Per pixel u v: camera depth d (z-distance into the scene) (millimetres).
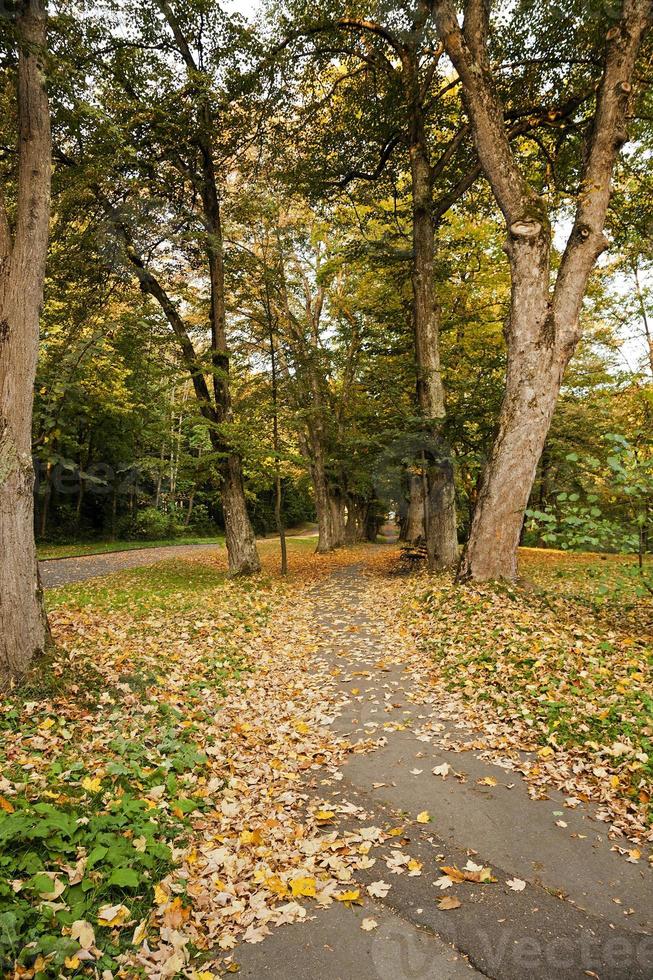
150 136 12000
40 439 16516
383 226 18125
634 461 6465
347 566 19406
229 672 6914
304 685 6793
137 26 12172
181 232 13492
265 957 2703
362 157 15250
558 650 6309
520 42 11703
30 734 4430
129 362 14859
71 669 5621
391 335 18953
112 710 5211
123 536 36656
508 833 3699
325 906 3061
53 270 12055
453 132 15016
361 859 3453
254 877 3275
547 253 8867
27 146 5531
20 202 5512
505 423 9289
